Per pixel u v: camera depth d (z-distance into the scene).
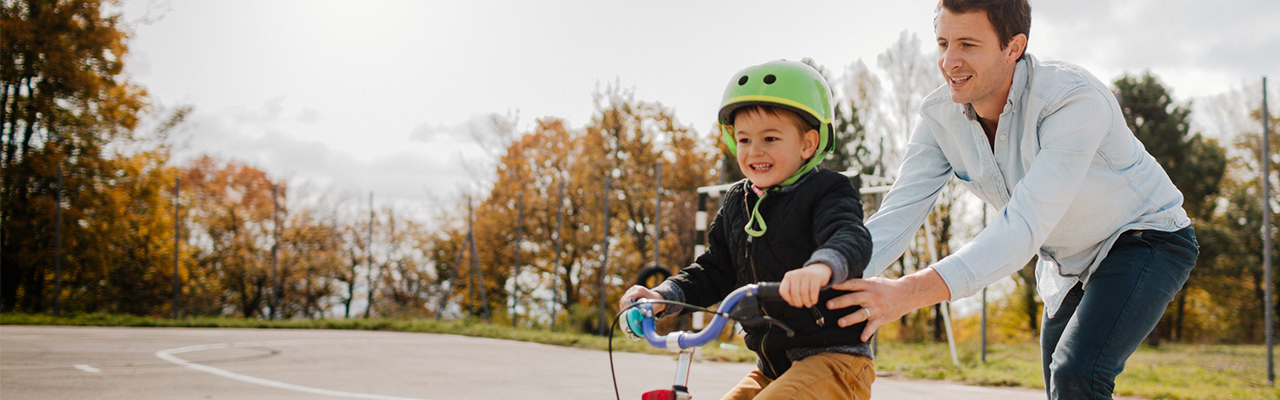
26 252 23.16
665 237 25.59
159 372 7.30
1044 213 1.94
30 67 23.44
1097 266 2.23
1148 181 2.21
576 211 28.58
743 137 1.97
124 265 27.22
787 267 1.95
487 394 6.14
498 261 29.52
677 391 1.69
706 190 9.25
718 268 2.18
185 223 31.00
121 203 24.70
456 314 23.44
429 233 32.38
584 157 28.42
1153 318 2.10
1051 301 2.46
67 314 19.11
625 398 6.00
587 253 27.73
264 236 31.19
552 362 9.03
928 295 1.74
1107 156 2.15
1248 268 20.58
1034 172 2.02
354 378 7.13
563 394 6.18
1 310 22.95
